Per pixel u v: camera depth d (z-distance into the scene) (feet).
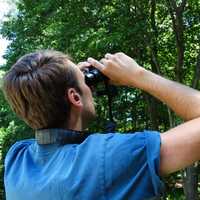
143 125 60.64
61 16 49.78
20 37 54.65
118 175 5.35
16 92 5.85
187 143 5.35
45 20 52.65
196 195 51.24
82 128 6.16
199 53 51.83
